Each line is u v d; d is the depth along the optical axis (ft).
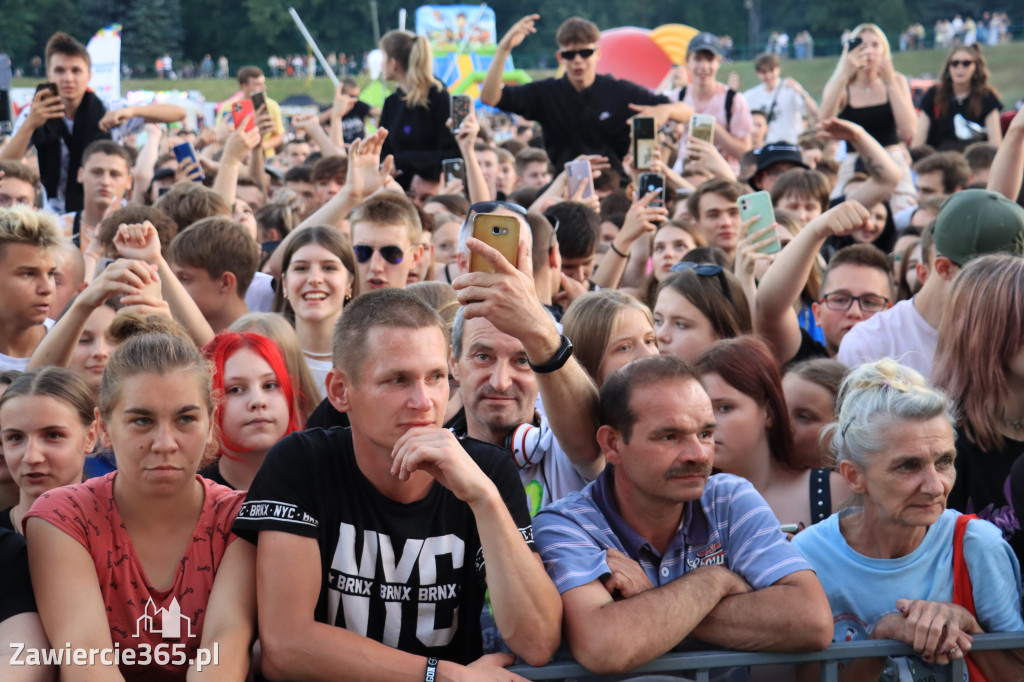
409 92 27.20
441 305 11.72
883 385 8.22
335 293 13.98
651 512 8.07
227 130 38.14
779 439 10.24
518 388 9.58
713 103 32.09
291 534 7.16
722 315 12.55
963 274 10.14
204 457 10.09
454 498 7.65
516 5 178.91
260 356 10.61
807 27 182.50
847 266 14.60
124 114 26.50
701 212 19.16
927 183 24.43
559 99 27.02
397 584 7.38
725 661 7.56
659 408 7.79
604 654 7.24
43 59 183.01
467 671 7.06
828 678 7.72
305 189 27.07
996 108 32.89
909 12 182.39
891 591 8.32
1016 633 7.96
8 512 9.32
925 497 7.98
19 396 9.11
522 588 7.11
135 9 191.21
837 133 18.52
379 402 7.21
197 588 7.44
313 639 6.98
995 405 9.68
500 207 11.63
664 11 184.85
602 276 17.56
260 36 198.18
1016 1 176.96
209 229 14.58
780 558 7.92
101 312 12.17
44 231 12.32
